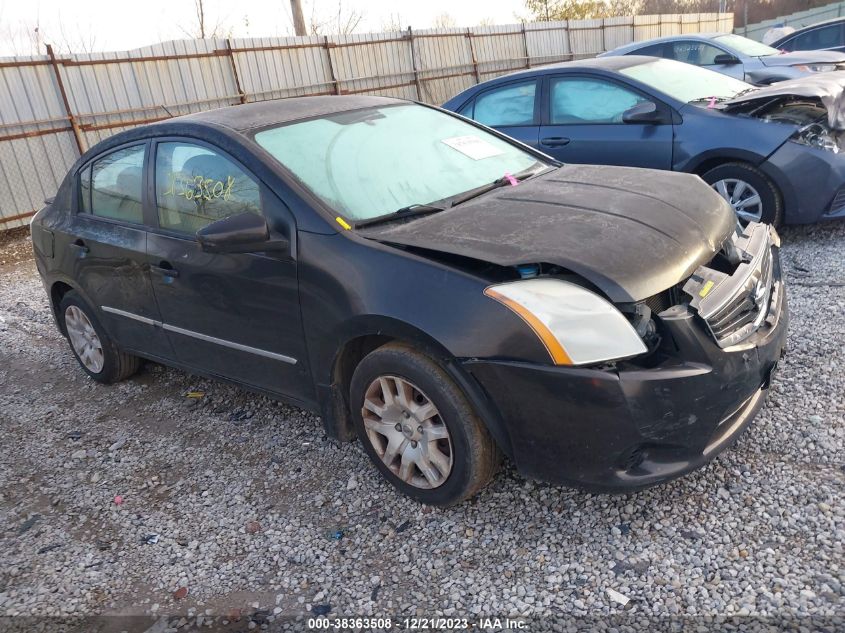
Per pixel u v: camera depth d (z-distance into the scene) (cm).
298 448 365
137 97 1083
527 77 670
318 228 300
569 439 250
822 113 550
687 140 564
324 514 309
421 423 287
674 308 255
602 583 247
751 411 284
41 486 363
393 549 281
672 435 248
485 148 391
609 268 252
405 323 268
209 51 1162
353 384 303
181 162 361
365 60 1412
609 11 3195
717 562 248
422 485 296
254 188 323
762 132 533
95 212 425
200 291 351
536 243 267
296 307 308
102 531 318
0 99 941
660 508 279
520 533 278
